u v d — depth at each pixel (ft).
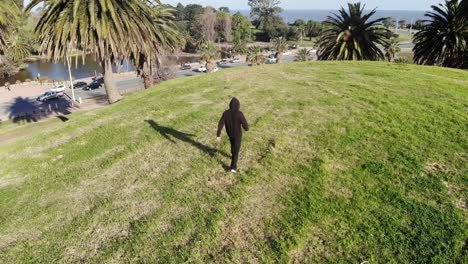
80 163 31.01
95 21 53.78
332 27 95.76
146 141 33.65
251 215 20.27
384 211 19.56
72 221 22.18
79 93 184.55
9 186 28.40
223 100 43.83
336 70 58.44
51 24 56.59
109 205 23.34
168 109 42.96
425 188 21.44
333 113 35.14
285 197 21.65
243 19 418.51
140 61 80.07
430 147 26.73
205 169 26.50
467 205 19.67
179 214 21.26
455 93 40.55
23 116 138.00
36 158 33.71
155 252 18.26
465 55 82.07
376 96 39.86
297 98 41.22
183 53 370.32
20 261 18.94
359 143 28.09
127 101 51.80
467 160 24.52
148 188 24.91
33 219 22.93
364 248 17.08
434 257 16.14
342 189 21.97
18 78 244.01
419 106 35.78
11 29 78.18
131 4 57.88
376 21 89.66
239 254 17.40
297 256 16.92
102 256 18.52
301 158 26.37
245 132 31.99
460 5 78.33
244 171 25.41
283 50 306.14
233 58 304.71
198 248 18.12
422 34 88.74
